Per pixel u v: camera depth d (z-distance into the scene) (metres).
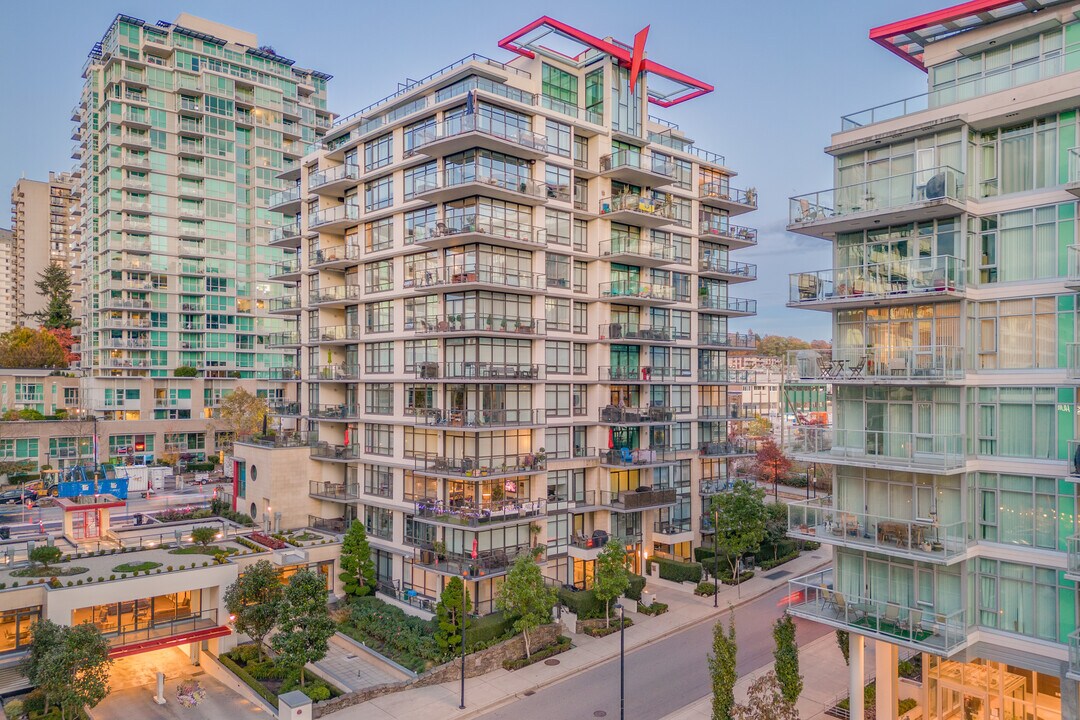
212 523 49.06
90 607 32.72
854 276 25.59
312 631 30.55
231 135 94.44
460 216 39.84
